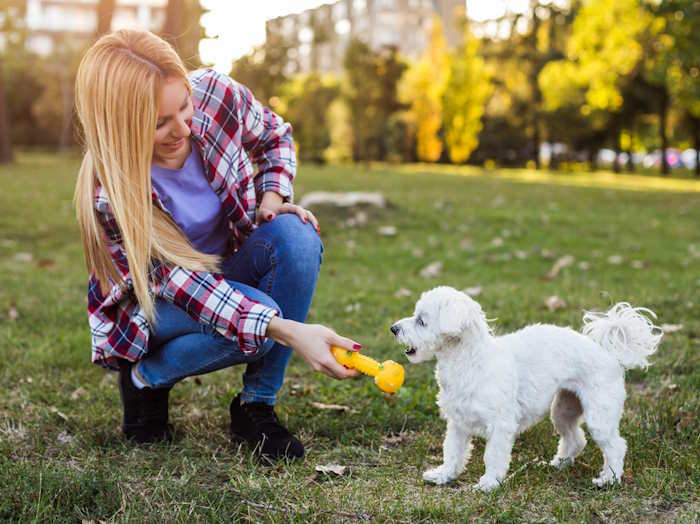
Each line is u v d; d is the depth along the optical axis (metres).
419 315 2.75
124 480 2.58
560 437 3.06
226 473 2.68
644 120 38.03
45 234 9.35
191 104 2.45
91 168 2.52
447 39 73.62
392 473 2.75
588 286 6.35
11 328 4.70
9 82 44.03
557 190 18.39
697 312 5.25
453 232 9.97
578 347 2.78
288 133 3.13
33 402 3.46
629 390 3.71
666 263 7.77
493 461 2.62
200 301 2.49
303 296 2.89
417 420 3.31
